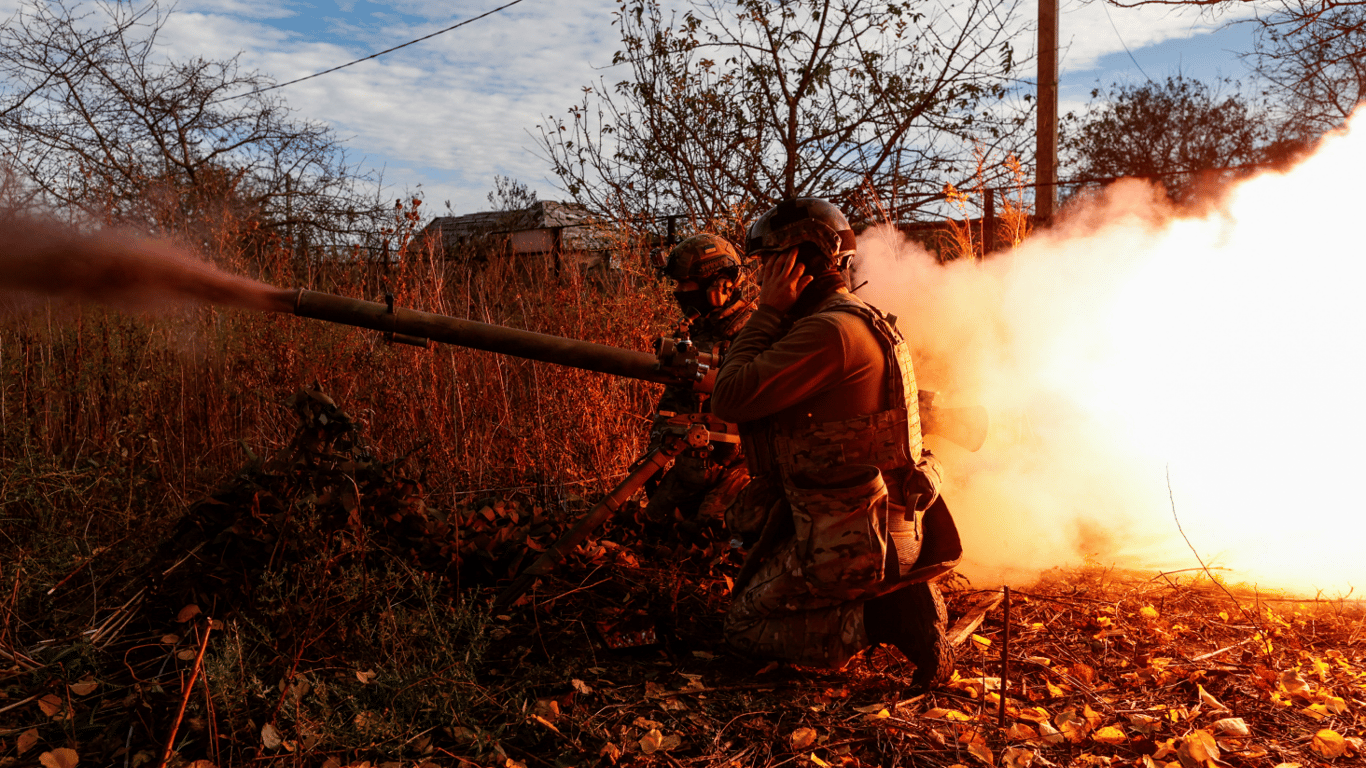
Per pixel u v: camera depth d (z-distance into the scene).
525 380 4.52
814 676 2.52
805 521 2.33
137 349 4.17
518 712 2.20
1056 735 2.16
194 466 4.00
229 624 2.35
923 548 2.52
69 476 3.20
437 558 2.81
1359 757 2.07
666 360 2.51
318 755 1.99
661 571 2.94
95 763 1.96
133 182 7.31
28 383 3.91
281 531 2.47
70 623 2.52
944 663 2.37
